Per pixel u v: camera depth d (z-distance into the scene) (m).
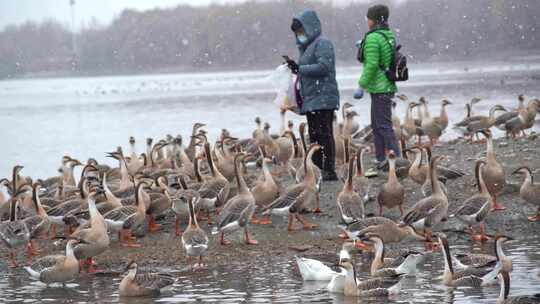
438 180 19.86
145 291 15.40
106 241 17.47
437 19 94.38
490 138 20.20
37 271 16.41
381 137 22.72
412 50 94.94
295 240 18.95
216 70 114.94
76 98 74.81
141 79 108.75
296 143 24.59
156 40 121.75
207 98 66.81
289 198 19.33
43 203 21.12
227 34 111.44
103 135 44.59
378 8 22.12
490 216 19.98
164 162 26.86
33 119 55.78
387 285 14.83
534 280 15.33
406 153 24.30
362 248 18.02
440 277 15.92
